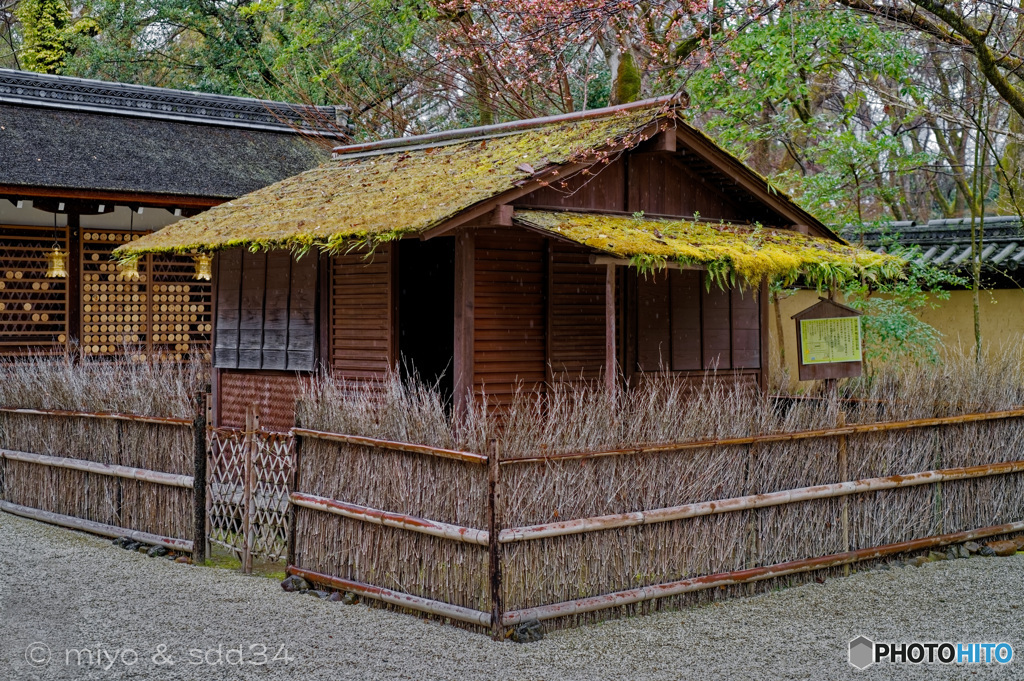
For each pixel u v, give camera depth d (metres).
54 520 8.12
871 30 10.79
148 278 13.91
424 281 10.45
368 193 7.93
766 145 17.14
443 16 15.04
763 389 9.27
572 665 5.05
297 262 8.48
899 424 7.10
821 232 8.89
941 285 12.34
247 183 13.81
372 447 6.05
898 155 12.65
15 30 25.42
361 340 7.98
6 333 12.84
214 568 6.96
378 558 6.01
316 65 18.61
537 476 5.51
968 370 7.99
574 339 7.98
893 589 6.47
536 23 11.95
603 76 17.81
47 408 8.31
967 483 7.53
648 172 8.13
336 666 5.02
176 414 7.52
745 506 6.25
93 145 13.19
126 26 20.69
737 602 6.16
